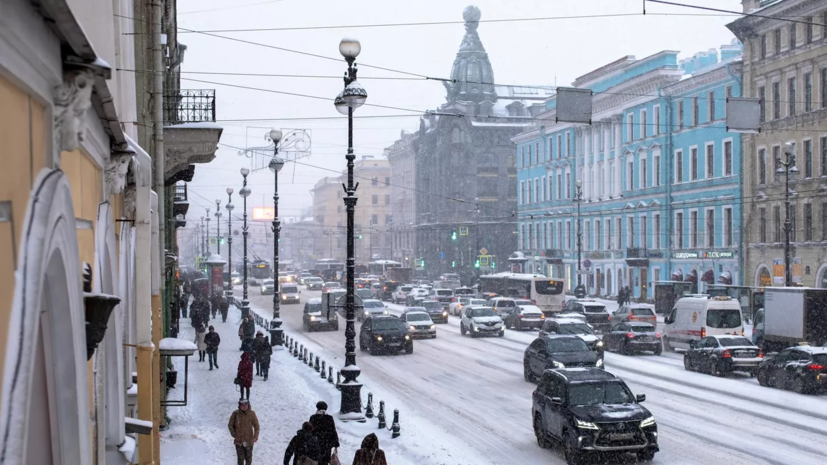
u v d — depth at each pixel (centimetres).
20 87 344
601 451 1459
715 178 5512
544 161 8281
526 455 1595
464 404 2184
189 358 3288
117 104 1046
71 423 433
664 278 6078
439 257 11062
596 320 4347
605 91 6756
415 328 4025
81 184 586
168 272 2816
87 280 596
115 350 792
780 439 1661
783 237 4841
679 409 2034
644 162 6431
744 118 2033
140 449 1090
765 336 3052
